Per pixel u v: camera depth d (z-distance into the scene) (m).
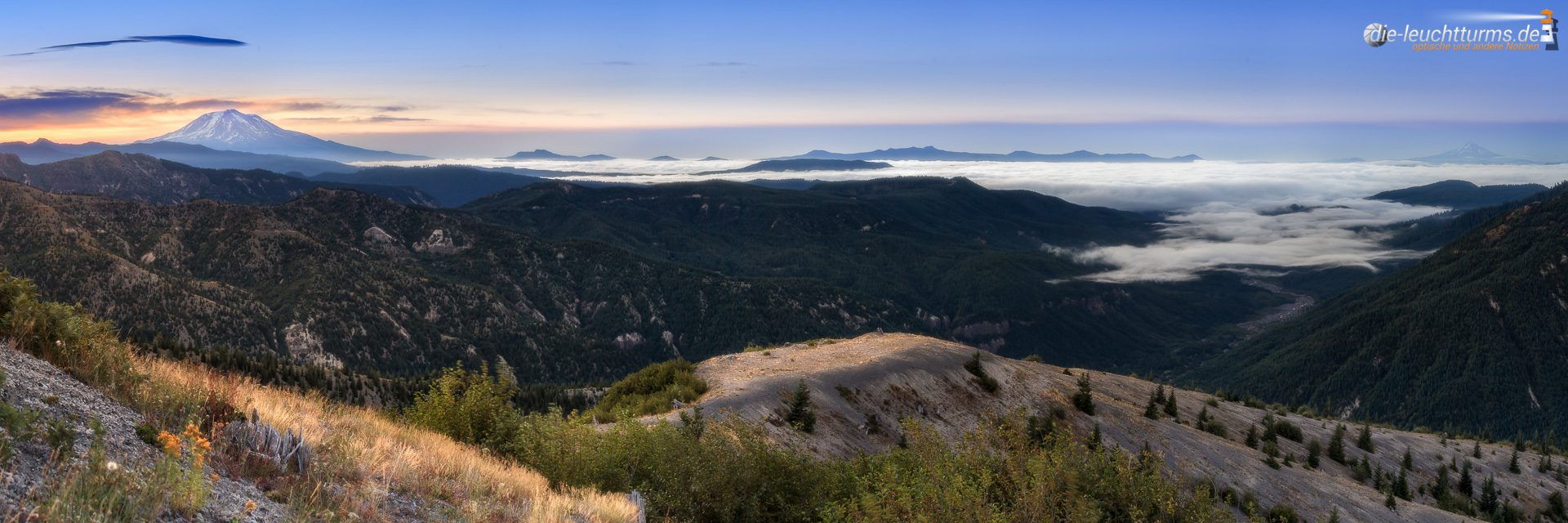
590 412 39.00
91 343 11.30
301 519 8.25
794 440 41.25
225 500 8.10
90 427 8.52
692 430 20.19
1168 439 71.00
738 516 17.94
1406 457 108.69
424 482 11.34
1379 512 70.88
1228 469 69.44
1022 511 16.56
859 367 56.41
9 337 10.55
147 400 10.39
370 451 11.75
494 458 16.30
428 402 18.95
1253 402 133.38
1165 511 20.16
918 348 66.12
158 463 7.96
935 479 16.48
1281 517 57.59
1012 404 63.38
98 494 6.87
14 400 8.41
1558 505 108.31
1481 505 99.81
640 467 18.22
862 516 16.53
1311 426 116.50
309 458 10.27
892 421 52.00
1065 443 20.28
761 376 50.56
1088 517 16.89
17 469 6.90
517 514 11.46
